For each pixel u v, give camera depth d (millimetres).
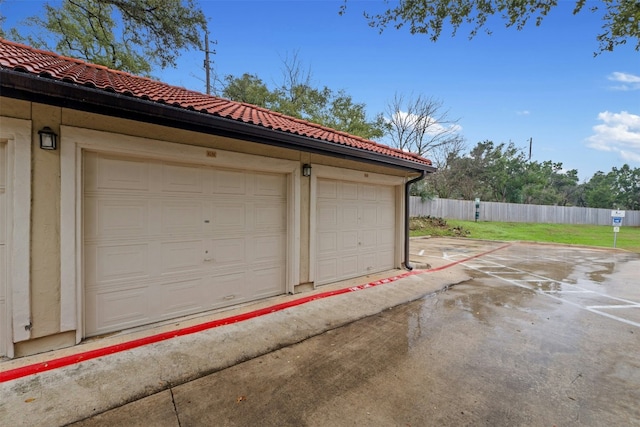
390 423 2412
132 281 3961
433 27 5094
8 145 3020
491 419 2484
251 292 5207
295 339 3953
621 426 2426
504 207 25562
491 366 3377
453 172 28141
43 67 3215
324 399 2711
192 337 3828
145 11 11469
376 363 3398
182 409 2521
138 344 3570
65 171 3305
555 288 7051
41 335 3229
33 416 2363
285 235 5672
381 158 6316
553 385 3021
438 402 2705
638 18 4234
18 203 3047
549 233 20781
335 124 22578
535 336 4246
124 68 14367
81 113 3395
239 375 3072
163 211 4195
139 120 3506
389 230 8078
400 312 5156
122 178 3850
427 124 23281
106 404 2541
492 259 11016
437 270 8562
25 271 3105
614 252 13445
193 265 4500
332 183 6504
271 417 2449
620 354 3736
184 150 4188
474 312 5227
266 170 5219
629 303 5906
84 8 12578
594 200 40688
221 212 4789
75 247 3406
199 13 12586
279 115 7172
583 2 4629
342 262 6797
